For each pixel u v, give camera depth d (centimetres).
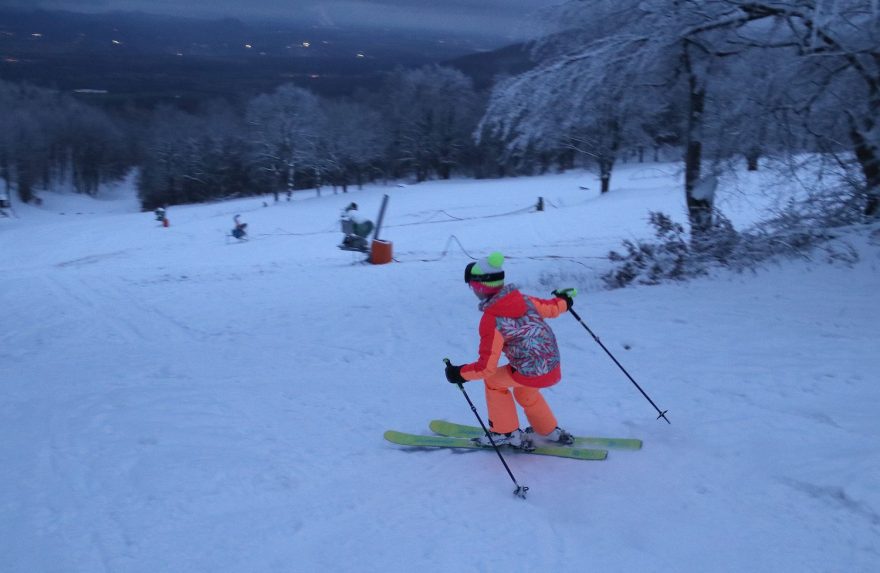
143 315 1208
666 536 374
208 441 542
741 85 1048
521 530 387
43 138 11269
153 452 520
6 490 461
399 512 416
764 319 748
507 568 349
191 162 9631
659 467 454
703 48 1097
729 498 409
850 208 1034
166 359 861
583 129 1280
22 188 10206
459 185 6100
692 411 539
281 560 367
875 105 947
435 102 8212
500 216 3481
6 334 1100
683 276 1014
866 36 909
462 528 392
